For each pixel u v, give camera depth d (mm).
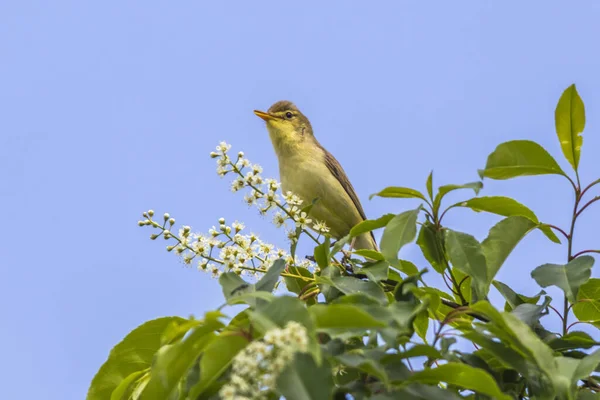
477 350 6918
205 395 5945
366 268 7582
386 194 7582
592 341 6934
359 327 5242
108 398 6934
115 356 6973
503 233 7371
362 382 5836
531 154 7441
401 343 5910
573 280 7078
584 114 7492
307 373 5090
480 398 6207
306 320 5039
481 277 6953
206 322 5598
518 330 5785
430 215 7609
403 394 5445
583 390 6305
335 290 7312
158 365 5582
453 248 7098
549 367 5629
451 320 6227
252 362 4906
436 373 5613
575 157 7523
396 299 6703
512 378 6680
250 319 5477
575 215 7465
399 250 7012
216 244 8586
